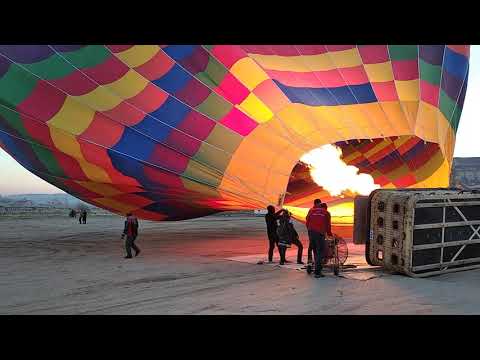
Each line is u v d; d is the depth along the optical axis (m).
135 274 10.05
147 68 13.35
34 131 14.03
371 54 14.45
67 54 13.20
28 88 13.44
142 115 13.45
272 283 8.60
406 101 14.30
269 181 13.38
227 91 13.55
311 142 13.45
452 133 16.44
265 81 13.67
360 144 17.67
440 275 9.40
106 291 8.24
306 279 8.94
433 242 9.25
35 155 14.98
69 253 14.53
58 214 69.69
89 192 16.09
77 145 13.80
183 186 14.20
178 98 13.45
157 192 15.15
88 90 13.36
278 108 13.60
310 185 17.98
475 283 8.55
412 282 8.53
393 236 9.23
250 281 8.88
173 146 13.52
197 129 13.48
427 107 14.72
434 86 15.20
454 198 9.59
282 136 13.48
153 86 13.40
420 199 9.03
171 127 13.45
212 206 15.67
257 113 13.54
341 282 8.57
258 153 13.44
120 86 13.34
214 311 6.65
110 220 46.47
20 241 19.14
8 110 13.77
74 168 14.70
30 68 13.29
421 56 15.11
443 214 9.40
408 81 14.57
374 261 9.68
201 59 13.52
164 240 18.59
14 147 15.09
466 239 9.75
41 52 13.21
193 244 16.83
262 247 15.60
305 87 13.95
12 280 9.54
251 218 47.03
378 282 8.56
